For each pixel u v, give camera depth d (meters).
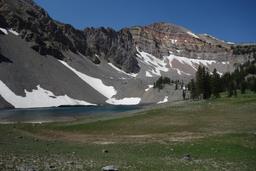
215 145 41.12
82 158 31.28
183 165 29.58
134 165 28.23
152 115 91.31
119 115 101.81
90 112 144.88
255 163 31.47
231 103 105.88
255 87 161.25
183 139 49.50
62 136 59.41
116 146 44.25
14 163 25.22
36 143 44.91
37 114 132.50
